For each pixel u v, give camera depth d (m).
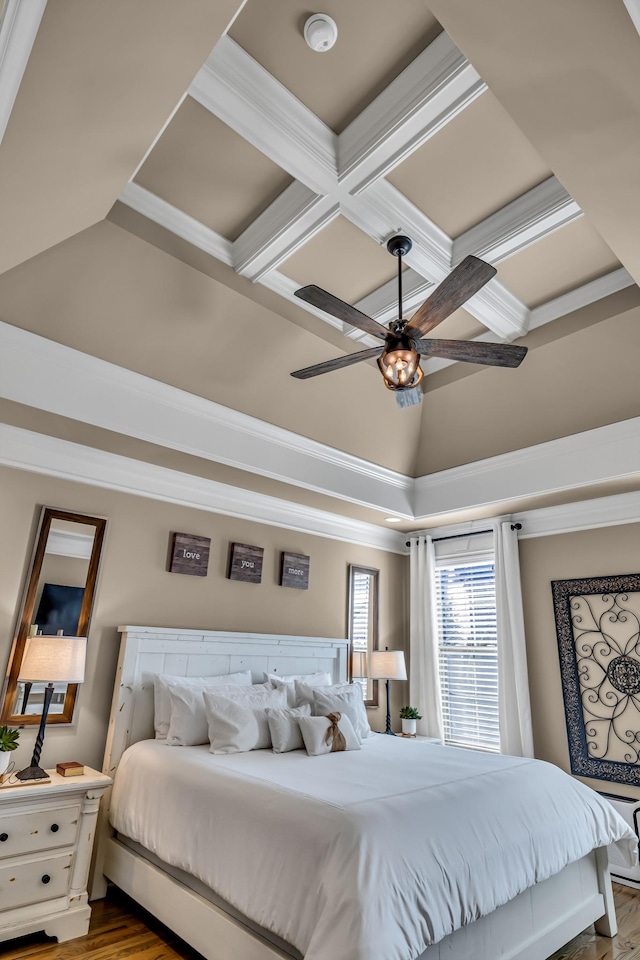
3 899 2.45
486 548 4.93
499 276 3.28
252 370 3.55
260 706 3.39
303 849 1.97
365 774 2.62
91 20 1.20
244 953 2.07
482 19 1.39
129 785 2.98
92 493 3.52
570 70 1.40
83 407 3.06
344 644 4.68
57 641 2.86
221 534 4.15
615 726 3.85
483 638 4.84
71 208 2.06
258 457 3.89
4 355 2.80
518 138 2.39
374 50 2.12
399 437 4.60
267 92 2.23
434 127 2.25
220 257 3.10
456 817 2.23
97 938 2.60
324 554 4.87
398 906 1.78
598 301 3.37
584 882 2.79
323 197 2.62
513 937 2.28
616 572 4.06
